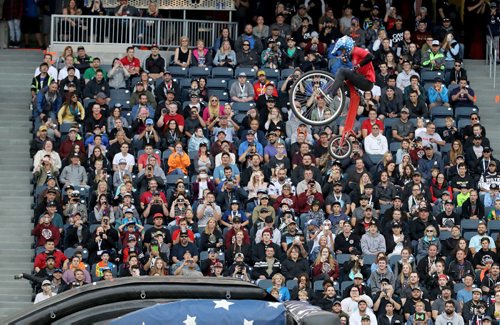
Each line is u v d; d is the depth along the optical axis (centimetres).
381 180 8212
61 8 10256
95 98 9056
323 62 9725
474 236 7894
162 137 8775
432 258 7606
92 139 8500
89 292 1767
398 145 8869
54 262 7419
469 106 9475
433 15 10456
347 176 8275
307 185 8119
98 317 1766
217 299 1812
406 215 7944
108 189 8056
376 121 8862
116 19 10062
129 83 9462
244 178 8344
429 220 7925
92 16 10025
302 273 7525
